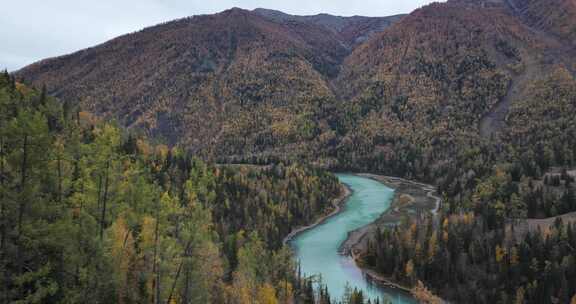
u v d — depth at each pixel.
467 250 113.50
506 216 137.25
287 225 148.00
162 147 168.38
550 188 153.62
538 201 140.25
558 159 187.75
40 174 36.09
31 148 33.44
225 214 131.38
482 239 115.69
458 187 186.12
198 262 51.62
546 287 92.75
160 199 49.88
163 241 47.84
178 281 51.28
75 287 38.72
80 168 46.22
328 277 112.12
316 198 175.00
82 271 37.53
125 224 50.22
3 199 31.86
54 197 42.16
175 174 130.88
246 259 76.31
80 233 38.75
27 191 32.69
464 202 152.88
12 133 32.50
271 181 178.38
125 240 48.59
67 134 51.62
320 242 139.38
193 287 52.47
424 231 126.06
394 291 105.25
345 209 181.12
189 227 50.47
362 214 172.12
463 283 103.56
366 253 122.69
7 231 33.56
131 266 51.06
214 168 162.00
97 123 141.12
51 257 39.12
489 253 108.56
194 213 51.97
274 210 147.62
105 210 45.41
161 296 48.75
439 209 167.38
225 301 64.56
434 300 93.56
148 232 49.09
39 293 32.72
